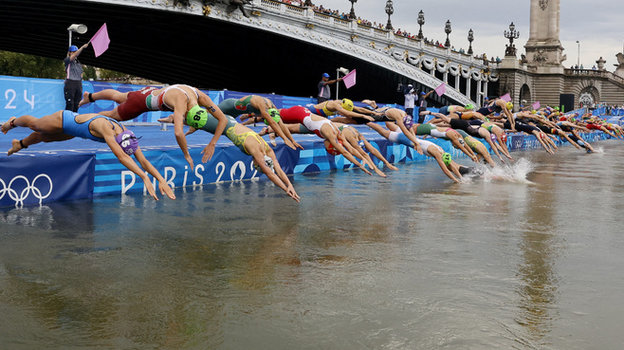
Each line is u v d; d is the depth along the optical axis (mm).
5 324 4668
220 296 5477
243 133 9969
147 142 15812
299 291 5680
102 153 11398
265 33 51594
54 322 4734
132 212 9727
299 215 10016
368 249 7578
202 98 9828
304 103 26750
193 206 10570
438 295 5641
